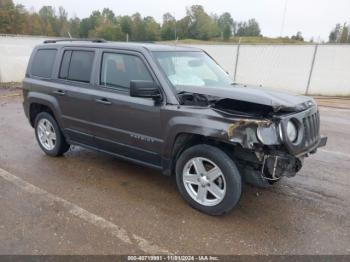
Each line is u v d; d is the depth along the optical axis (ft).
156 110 12.63
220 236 10.82
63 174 15.74
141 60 13.39
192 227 11.31
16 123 26.11
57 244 10.28
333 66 46.83
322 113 33.06
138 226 11.33
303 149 11.45
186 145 12.69
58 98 16.57
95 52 15.14
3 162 17.22
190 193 12.51
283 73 50.24
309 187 14.57
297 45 48.24
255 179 11.43
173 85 12.71
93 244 10.31
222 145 11.84
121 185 14.60
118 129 14.25
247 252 10.03
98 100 14.58
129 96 13.60
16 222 11.45
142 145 13.57
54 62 17.04
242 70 52.49
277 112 11.02
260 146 10.69
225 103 11.66
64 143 17.75
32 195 13.50
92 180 15.10
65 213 12.09
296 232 11.10
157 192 13.96
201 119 11.38
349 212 12.47
